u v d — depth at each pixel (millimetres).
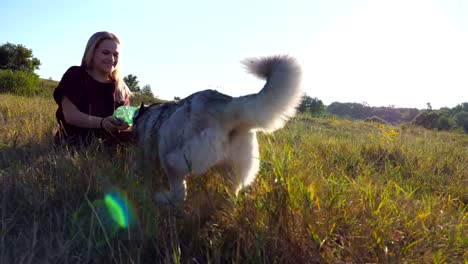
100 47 1928
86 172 1478
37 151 1825
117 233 1149
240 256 1057
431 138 3916
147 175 1529
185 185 1467
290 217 1163
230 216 1246
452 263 1104
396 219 1299
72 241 1091
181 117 1431
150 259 1075
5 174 1462
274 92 1294
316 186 1370
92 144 1758
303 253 1072
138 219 1179
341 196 1372
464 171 2352
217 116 1377
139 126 1729
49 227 1175
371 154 2652
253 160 1463
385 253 1055
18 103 3635
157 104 1770
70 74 1899
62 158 1594
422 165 2391
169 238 1136
